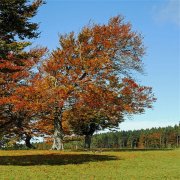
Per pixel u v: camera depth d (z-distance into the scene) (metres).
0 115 32.88
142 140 150.88
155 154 32.62
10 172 20.09
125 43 39.22
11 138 48.34
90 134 49.19
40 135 46.00
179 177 19.25
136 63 39.53
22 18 23.16
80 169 22.31
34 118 39.66
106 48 38.62
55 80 38.50
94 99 38.28
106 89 38.75
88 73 38.41
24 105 32.69
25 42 22.98
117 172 21.19
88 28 39.66
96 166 24.03
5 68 24.23
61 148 39.97
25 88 35.06
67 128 47.78
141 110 42.69
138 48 39.62
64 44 39.72
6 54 22.84
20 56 23.91
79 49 39.38
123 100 41.03
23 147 51.41
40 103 35.34
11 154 32.47
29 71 36.91
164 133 148.62
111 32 38.75
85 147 49.03
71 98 37.97
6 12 22.56
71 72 38.22
